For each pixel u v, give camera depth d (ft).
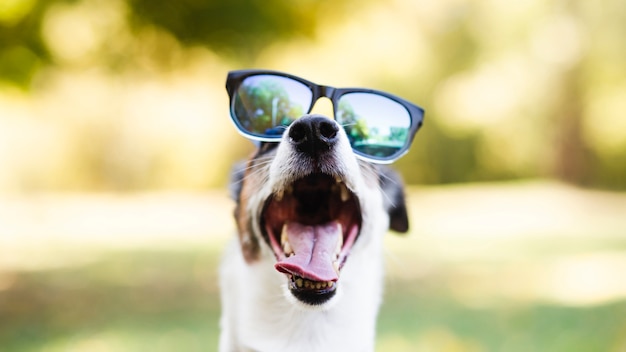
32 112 12.01
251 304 1.69
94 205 12.16
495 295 4.55
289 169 1.59
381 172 1.96
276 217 1.73
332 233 1.67
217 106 13.37
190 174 14.23
